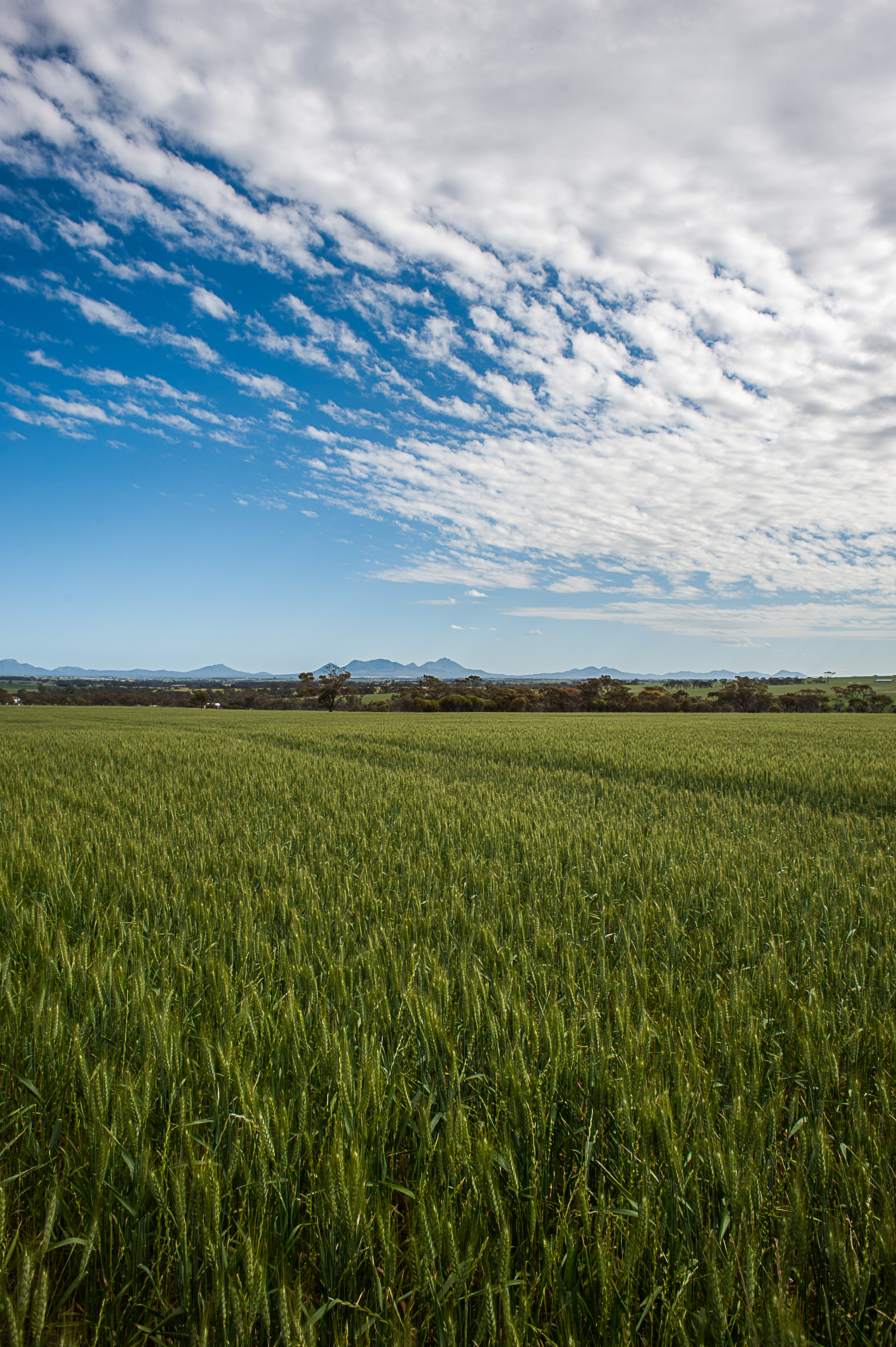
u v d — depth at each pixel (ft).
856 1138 7.15
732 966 12.23
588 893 16.96
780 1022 10.10
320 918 14.05
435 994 10.20
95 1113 6.98
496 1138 7.32
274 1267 5.95
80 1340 5.75
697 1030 9.95
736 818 27.84
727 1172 6.36
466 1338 5.36
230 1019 9.42
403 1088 8.09
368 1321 5.43
